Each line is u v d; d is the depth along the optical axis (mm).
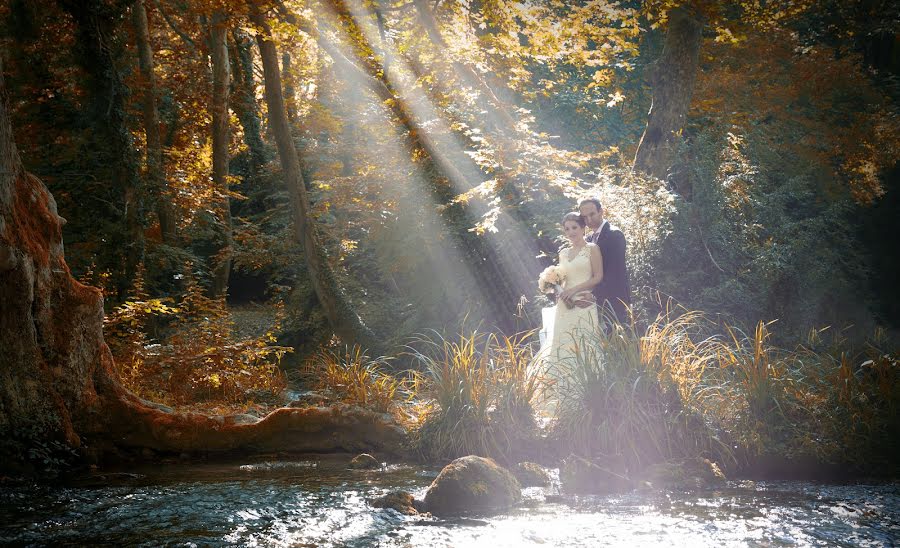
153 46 23516
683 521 4430
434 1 15344
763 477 5621
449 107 14406
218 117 22031
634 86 21109
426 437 6738
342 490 5383
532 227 12508
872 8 22312
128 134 17156
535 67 19219
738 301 10656
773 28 19547
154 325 15633
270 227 26672
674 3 13695
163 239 19891
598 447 6141
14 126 18078
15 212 6438
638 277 10836
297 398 10734
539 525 4410
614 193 11820
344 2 14211
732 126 14648
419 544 4082
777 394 6355
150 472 6234
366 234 17172
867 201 18172
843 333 11672
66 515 4738
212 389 10453
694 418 6164
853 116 19281
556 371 7035
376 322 15562
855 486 5270
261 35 14984
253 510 4820
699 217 11250
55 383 6559
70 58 17516
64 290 6766
